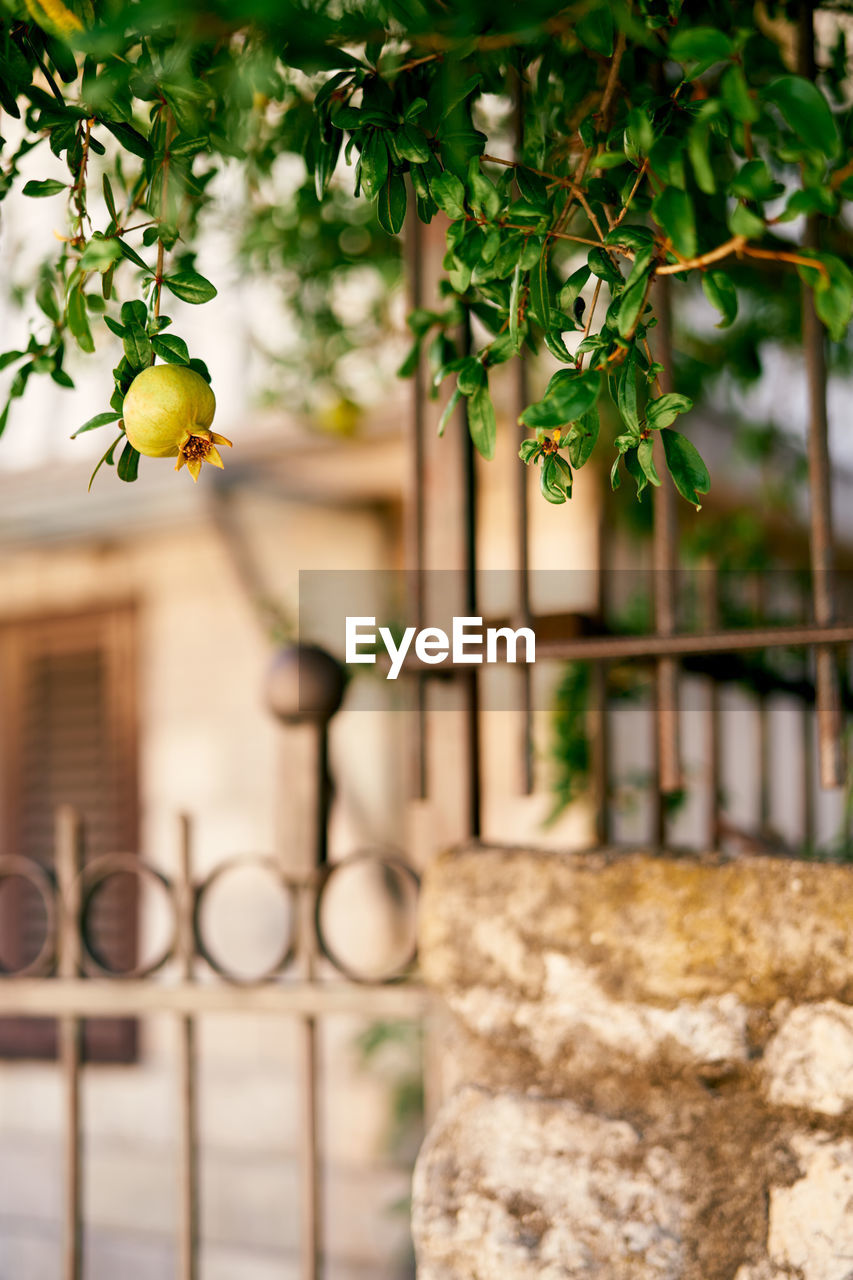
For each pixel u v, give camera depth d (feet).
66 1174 6.68
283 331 11.00
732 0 4.82
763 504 10.29
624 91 4.92
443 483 5.96
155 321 4.42
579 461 4.53
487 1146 5.41
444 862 5.65
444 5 4.36
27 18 4.46
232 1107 15.94
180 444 4.33
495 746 14.84
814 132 4.01
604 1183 5.23
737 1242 5.07
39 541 17.33
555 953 5.39
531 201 4.51
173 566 17.47
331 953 6.26
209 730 17.04
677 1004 5.21
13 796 18.24
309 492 15.75
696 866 5.27
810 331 5.37
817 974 5.05
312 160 4.91
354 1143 15.42
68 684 18.12
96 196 6.91
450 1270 5.38
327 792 6.40
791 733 17.29
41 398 16.12
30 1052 17.04
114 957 17.17
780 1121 5.09
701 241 5.47
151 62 4.42
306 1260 6.24
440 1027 6.08
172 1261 15.21
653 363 4.43
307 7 4.40
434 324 5.41
